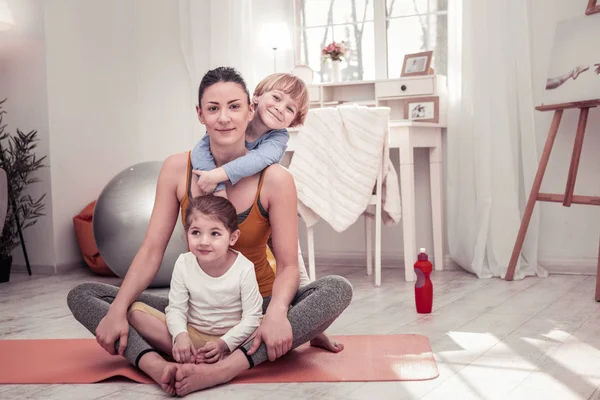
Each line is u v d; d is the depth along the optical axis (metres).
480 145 3.58
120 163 4.67
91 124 4.46
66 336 2.47
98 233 3.53
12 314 2.94
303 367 1.94
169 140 4.65
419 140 3.67
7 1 4.26
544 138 3.65
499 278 3.53
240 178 1.94
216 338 1.89
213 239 1.78
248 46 4.23
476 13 3.59
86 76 4.43
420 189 4.01
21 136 4.07
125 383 1.85
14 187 4.05
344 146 3.36
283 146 2.15
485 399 1.63
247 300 1.85
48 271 4.20
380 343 2.21
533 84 3.67
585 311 2.65
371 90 4.17
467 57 3.66
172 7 4.59
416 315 2.68
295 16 4.41
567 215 3.60
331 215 3.33
